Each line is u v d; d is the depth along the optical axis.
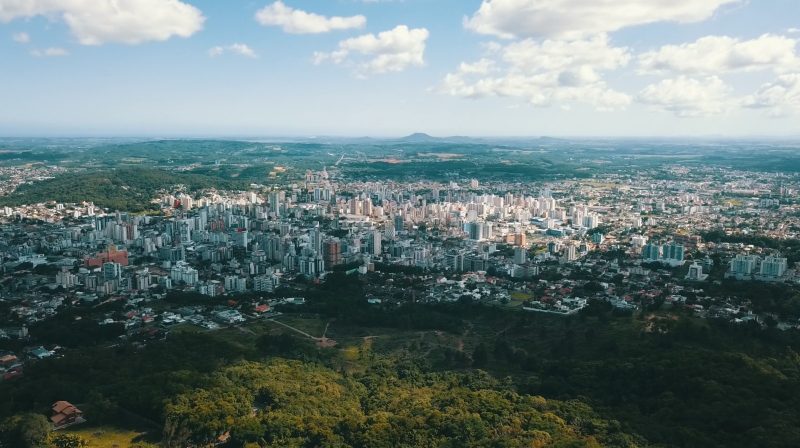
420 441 191.88
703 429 192.62
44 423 194.25
